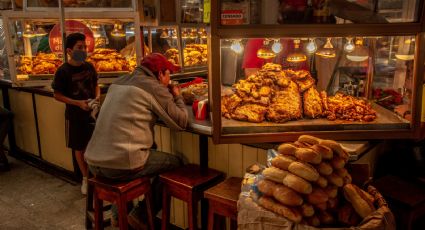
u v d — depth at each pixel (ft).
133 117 7.73
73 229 10.04
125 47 13.00
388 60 7.11
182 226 9.50
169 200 8.26
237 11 6.38
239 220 5.89
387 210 5.43
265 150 7.55
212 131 7.07
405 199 7.16
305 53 7.34
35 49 12.69
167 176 8.12
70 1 12.16
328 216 5.57
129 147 7.71
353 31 6.51
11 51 12.27
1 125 14.12
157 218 10.02
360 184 6.43
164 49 14.94
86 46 11.93
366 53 7.27
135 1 12.56
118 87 8.03
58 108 13.19
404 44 6.82
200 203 8.91
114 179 7.97
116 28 12.80
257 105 7.19
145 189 8.18
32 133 14.78
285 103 7.25
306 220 5.48
